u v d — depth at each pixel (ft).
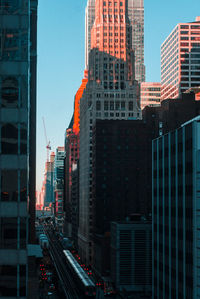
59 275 620.49
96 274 638.53
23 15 132.87
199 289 290.15
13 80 130.00
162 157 379.96
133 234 518.37
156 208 394.93
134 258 516.32
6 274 120.47
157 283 384.68
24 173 126.11
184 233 315.37
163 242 368.68
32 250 245.45
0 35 131.44
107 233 611.06
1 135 127.03
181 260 320.70
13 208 123.75
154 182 404.98
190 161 307.17
